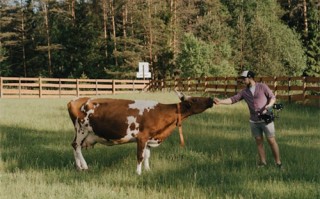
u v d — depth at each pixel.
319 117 15.67
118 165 8.52
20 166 8.73
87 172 8.09
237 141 10.77
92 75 51.53
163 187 6.89
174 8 52.66
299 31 56.03
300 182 7.09
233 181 7.25
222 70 40.75
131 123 8.10
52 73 55.09
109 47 52.47
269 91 8.16
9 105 22.86
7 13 63.47
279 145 10.17
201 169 8.03
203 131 12.29
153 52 48.19
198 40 43.22
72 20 57.41
